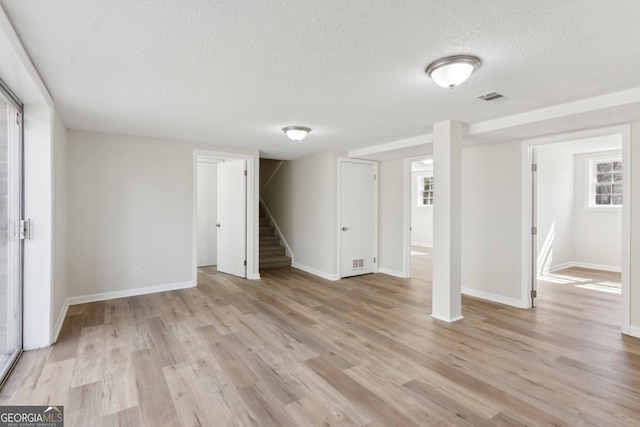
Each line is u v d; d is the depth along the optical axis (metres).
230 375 2.31
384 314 3.62
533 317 3.52
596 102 2.67
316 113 3.20
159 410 1.91
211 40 1.82
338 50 1.94
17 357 2.53
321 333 3.07
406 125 3.62
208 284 4.94
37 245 2.70
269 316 3.54
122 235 4.23
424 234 9.46
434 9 1.52
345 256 5.43
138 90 2.59
